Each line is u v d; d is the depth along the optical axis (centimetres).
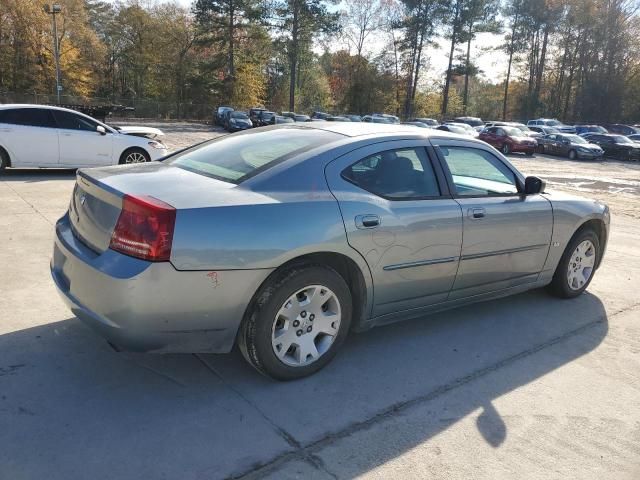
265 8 5256
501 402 321
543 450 277
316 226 310
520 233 430
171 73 6138
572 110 6850
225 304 289
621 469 266
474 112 8306
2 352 340
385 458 262
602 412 317
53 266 340
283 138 371
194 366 338
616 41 6319
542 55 6788
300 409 299
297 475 246
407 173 370
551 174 2047
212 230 280
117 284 271
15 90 5203
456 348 391
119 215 282
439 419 299
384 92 6700
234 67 5616
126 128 1239
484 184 421
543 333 428
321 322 331
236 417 287
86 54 5684
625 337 429
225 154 365
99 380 315
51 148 1041
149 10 6325
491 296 437
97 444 258
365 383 332
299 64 6756
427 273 374
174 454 254
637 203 1320
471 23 6122
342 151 344
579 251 501
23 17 4988
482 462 264
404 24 6241
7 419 272
